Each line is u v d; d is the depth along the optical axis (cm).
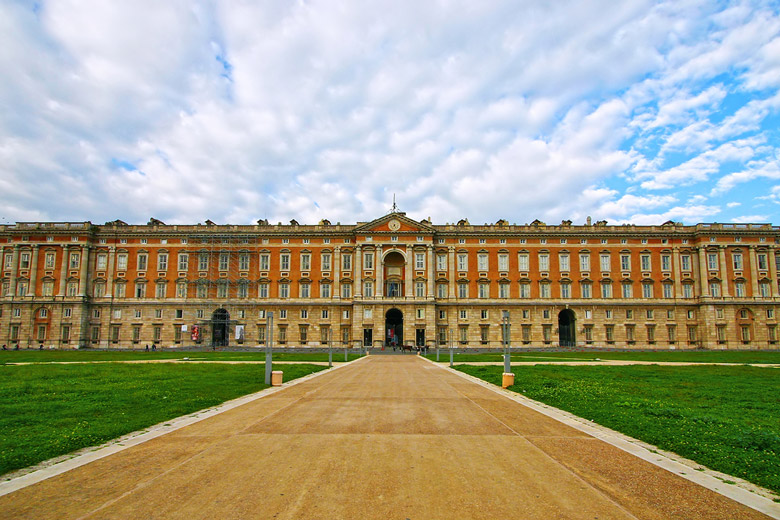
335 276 9738
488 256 9875
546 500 980
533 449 1400
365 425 1738
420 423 1781
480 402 2345
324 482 1081
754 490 1061
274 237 9894
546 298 9725
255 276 9781
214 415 1939
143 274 9756
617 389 2834
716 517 903
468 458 1293
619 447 1432
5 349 9125
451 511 916
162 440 1490
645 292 9731
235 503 952
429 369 4706
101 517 884
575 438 1548
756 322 9475
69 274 9625
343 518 877
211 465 1213
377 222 9712
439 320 9681
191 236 9812
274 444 1439
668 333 9588
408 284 9562
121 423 1720
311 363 5575
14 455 1271
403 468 1192
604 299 9681
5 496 995
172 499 975
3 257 9669
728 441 1470
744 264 9631
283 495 998
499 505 951
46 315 9494
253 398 2461
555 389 2786
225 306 9644
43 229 9650
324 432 1612
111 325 9606
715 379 3478
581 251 9831
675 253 9819
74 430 1585
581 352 8488
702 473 1179
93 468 1189
